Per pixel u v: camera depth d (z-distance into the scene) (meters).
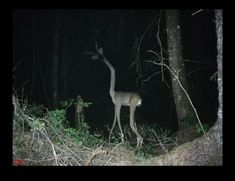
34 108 10.50
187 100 11.13
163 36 14.51
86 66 17.89
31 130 9.38
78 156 9.33
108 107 16.64
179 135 10.91
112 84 11.34
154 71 15.69
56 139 9.80
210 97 15.87
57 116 10.32
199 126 10.29
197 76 15.91
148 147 10.75
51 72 16.30
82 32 17.52
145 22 15.61
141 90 16.25
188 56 16.12
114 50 17.36
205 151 7.91
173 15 11.14
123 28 16.45
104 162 9.47
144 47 15.50
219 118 7.75
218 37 7.76
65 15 16.23
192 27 16.06
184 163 8.08
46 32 17.27
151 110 16.59
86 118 15.99
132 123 10.91
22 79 17.28
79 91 17.61
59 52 16.25
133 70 17.31
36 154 9.15
